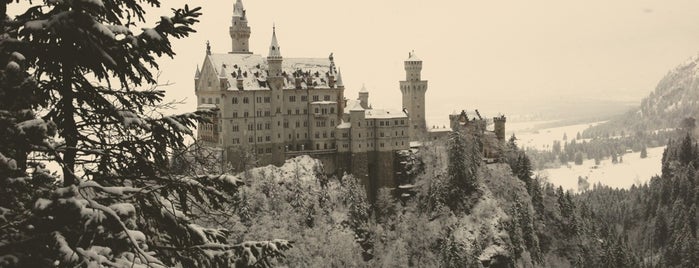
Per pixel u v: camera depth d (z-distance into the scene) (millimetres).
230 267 18641
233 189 19703
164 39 18078
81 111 19250
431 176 174625
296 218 148875
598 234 195250
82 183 17172
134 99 19812
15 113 15992
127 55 18344
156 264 16922
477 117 198500
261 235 135625
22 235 16422
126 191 18109
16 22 17469
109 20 19109
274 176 154500
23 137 15742
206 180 19547
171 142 19594
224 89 155375
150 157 20078
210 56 162750
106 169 19500
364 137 171625
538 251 173375
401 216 167000
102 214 16141
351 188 162000
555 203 193500
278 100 165000
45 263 16359
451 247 152500
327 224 154000
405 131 178250
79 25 17062
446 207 167250
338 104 176500
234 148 157500
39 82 18328
